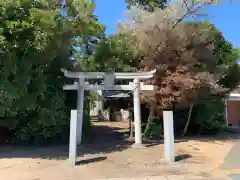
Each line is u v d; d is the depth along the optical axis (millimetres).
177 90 14516
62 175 8672
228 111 27578
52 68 13406
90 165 9820
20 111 12141
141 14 15906
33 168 9445
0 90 10594
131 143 14406
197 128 18500
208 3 15266
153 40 14938
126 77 13703
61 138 14180
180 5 15227
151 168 9508
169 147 10383
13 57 10508
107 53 15383
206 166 9836
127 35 15664
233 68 18547
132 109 16594
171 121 10492
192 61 14930
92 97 18562
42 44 10469
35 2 10812
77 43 13812
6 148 12711
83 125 16641
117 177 8461
